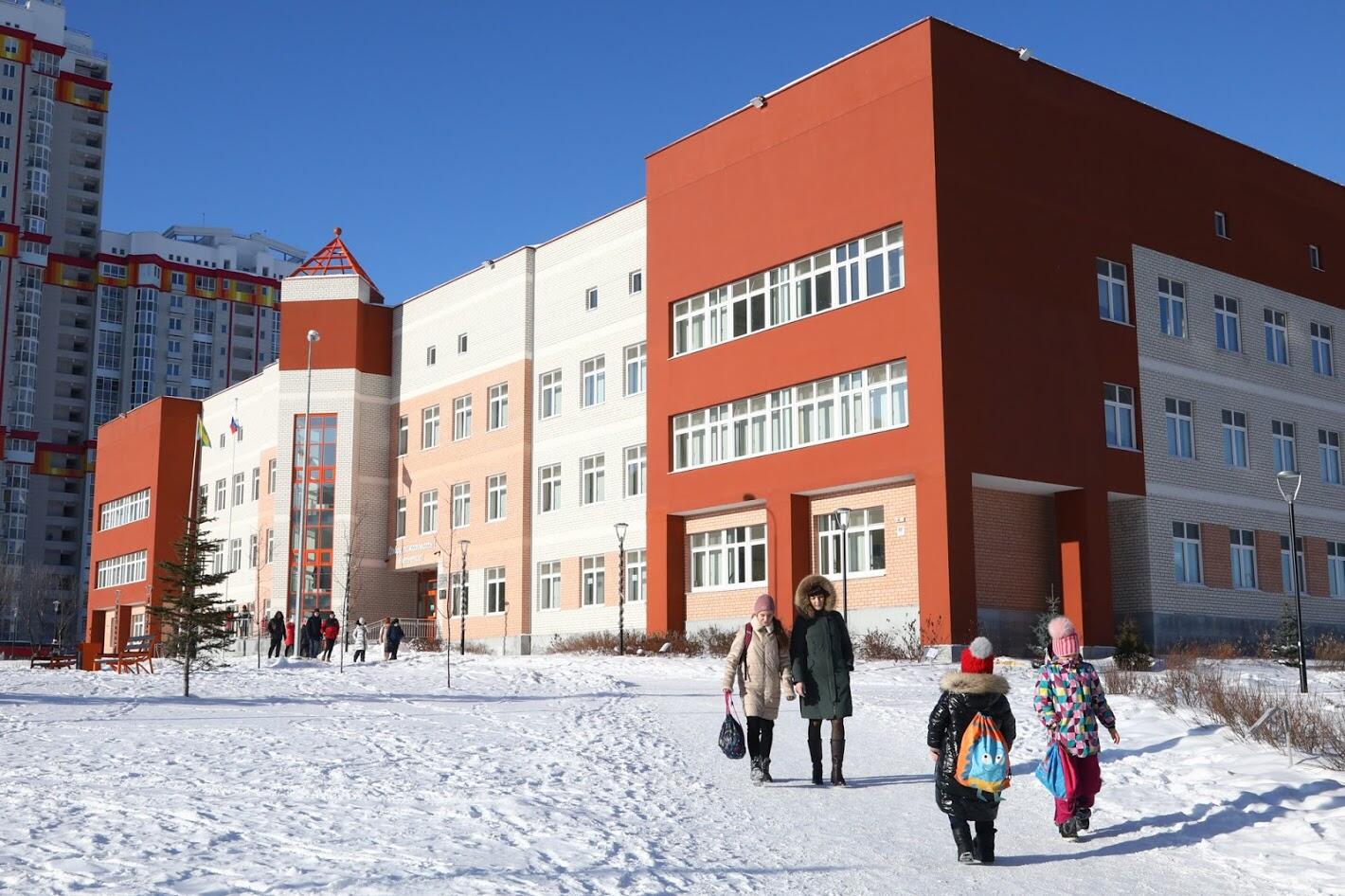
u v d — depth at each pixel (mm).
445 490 50969
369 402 54625
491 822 9586
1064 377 33688
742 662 12422
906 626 31453
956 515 30516
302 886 7199
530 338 47750
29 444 122812
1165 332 37219
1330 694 21281
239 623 55625
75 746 14117
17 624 112250
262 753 13602
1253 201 41156
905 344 31922
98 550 73375
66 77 132000
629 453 42938
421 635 51688
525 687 24531
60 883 7117
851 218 33875
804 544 34781
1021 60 34469
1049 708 9844
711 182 38594
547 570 45812
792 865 8461
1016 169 33688
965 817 8758
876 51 33719
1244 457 39062
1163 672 26391
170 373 134250
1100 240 35594
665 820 9977
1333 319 43250
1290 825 9773
